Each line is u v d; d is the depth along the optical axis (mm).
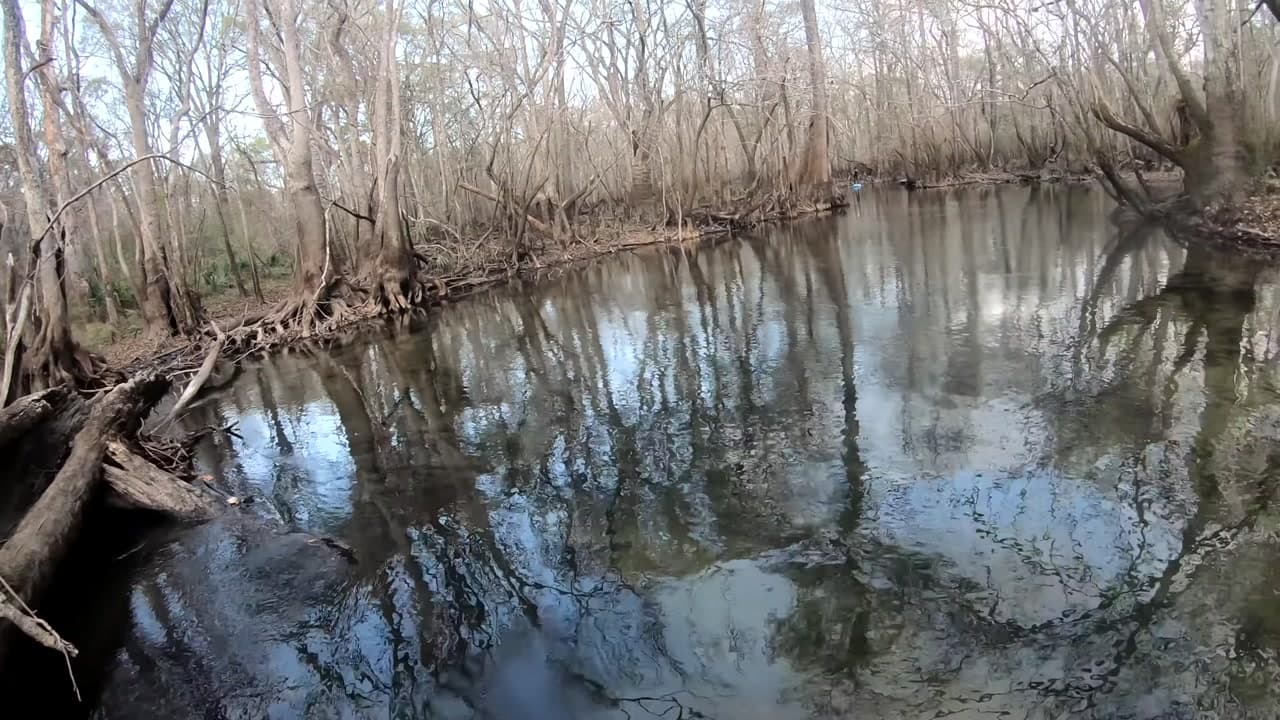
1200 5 15445
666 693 4156
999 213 25875
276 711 4328
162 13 16984
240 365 14672
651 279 20188
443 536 6230
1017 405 7637
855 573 5074
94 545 6594
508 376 11398
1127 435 6641
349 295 18281
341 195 23938
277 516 6969
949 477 6254
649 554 5609
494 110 26141
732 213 31297
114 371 12844
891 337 10797
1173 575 4676
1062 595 4609
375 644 4836
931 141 46062
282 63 22547
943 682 4020
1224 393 7336
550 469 7469
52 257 10430
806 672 4195
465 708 4184
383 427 9531
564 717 4039
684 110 33719
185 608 5461
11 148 16031
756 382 9453
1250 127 15570
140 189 16203
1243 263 13148
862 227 26297
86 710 4512
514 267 23641
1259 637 4078
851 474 6520
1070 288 12711
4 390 8555
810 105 34188
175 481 7332
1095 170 27953
